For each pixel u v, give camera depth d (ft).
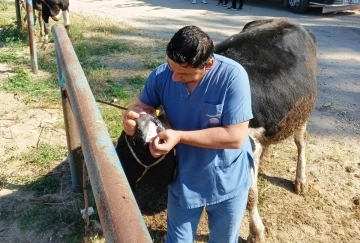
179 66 6.45
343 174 14.52
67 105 11.34
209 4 47.26
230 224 8.27
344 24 37.45
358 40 31.55
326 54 27.66
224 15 41.16
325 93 21.18
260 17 40.50
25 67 22.65
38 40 27.81
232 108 6.93
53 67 22.57
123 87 20.36
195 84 7.02
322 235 11.89
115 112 17.54
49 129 16.29
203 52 6.34
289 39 12.34
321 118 18.44
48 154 14.56
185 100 7.20
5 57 23.73
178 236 8.20
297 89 11.44
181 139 6.90
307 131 17.29
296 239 11.74
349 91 21.58
